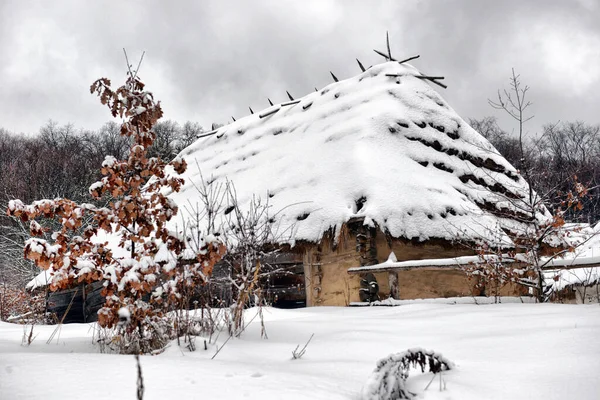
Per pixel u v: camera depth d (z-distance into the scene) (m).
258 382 2.65
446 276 10.56
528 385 2.76
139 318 4.48
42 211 4.71
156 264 4.76
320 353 3.85
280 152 14.16
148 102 5.22
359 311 7.23
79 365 2.95
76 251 4.77
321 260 11.27
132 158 5.12
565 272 13.12
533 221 8.31
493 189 12.33
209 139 18.33
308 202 11.03
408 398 2.67
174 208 5.10
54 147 43.50
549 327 4.26
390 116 12.66
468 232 10.39
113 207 4.99
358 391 2.62
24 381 2.54
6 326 7.29
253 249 6.08
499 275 7.75
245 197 12.72
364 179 10.78
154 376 2.72
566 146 33.41
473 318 5.23
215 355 3.73
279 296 11.64
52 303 14.77
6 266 20.84
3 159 39.00
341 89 15.26
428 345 3.97
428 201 10.63
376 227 9.90
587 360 3.08
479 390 2.75
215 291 5.91
